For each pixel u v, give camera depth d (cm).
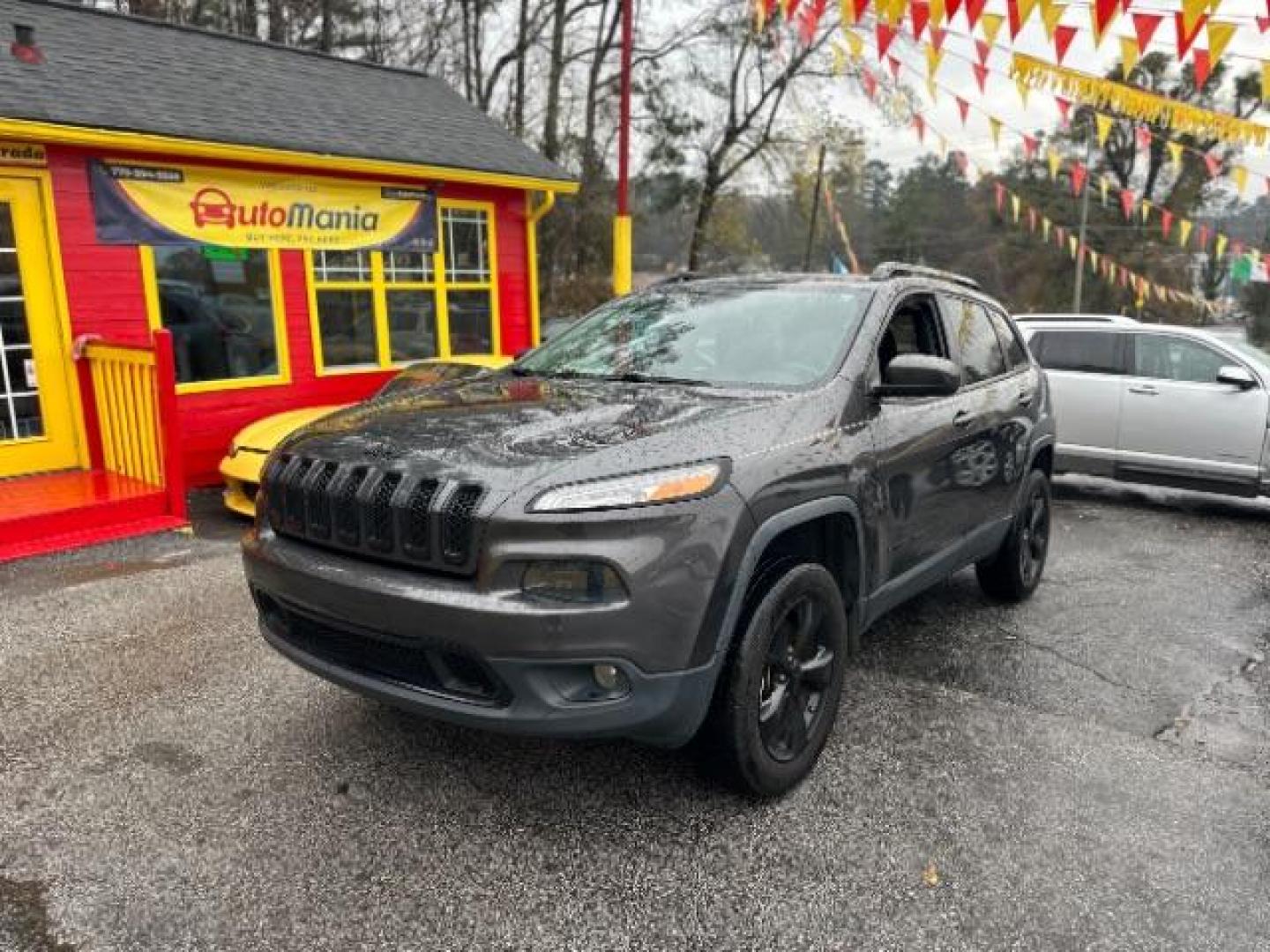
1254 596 549
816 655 313
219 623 451
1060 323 871
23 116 625
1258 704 390
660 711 252
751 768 285
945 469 383
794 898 252
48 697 367
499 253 1015
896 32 639
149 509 627
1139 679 413
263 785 303
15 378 673
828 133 2891
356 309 894
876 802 300
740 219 3147
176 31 913
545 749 330
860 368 338
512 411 303
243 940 232
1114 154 2969
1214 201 3594
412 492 256
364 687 271
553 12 2486
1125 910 250
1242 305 4228
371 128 905
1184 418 791
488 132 1050
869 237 5803
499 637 239
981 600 523
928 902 252
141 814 286
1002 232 5172
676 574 249
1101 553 650
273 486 299
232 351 801
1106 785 316
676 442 271
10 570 532
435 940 234
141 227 720
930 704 379
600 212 2603
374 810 290
